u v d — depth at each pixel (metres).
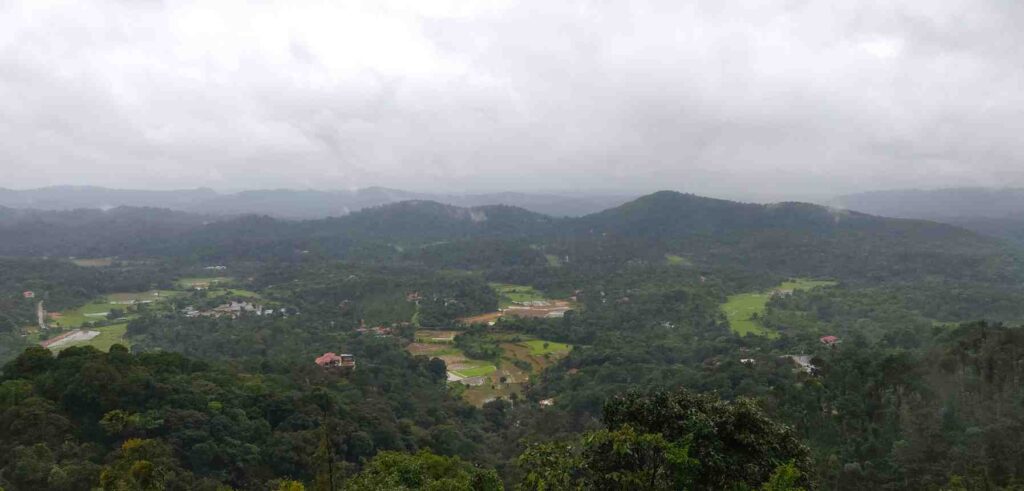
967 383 57.44
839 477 46.28
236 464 50.44
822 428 55.00
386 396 81.12
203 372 65.94
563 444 26.70
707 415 23.94
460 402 86.69
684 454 22.09
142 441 44.28
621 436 23.11
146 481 38.72
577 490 24.36
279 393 63.53
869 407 57.06
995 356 57.78
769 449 23.53
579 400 81.81
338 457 55.00
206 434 51.00
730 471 22.61
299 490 34.53
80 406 49.91
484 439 73.69
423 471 36.88
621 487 23.03
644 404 24.88
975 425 50.75
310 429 58.12
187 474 45.31
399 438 63.06
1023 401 52.12
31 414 45.81
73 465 41.25
